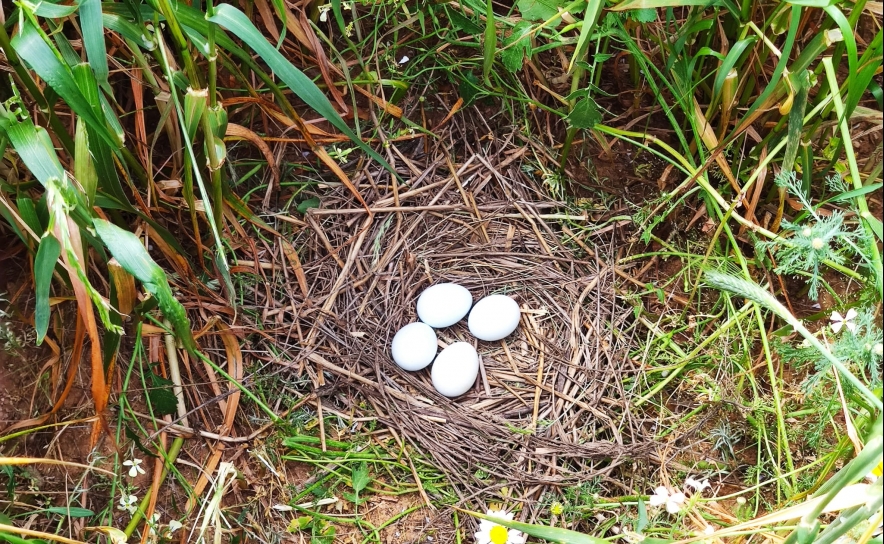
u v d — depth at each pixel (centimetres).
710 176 58
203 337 53
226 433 51
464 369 53
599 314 56
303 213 58
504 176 60
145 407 51
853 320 43
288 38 56
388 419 53
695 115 52
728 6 47
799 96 46
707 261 56
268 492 50
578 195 60
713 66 56
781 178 45
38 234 43
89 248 49
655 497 42
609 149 59
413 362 54
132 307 46
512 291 59
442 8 58
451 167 59
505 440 52
